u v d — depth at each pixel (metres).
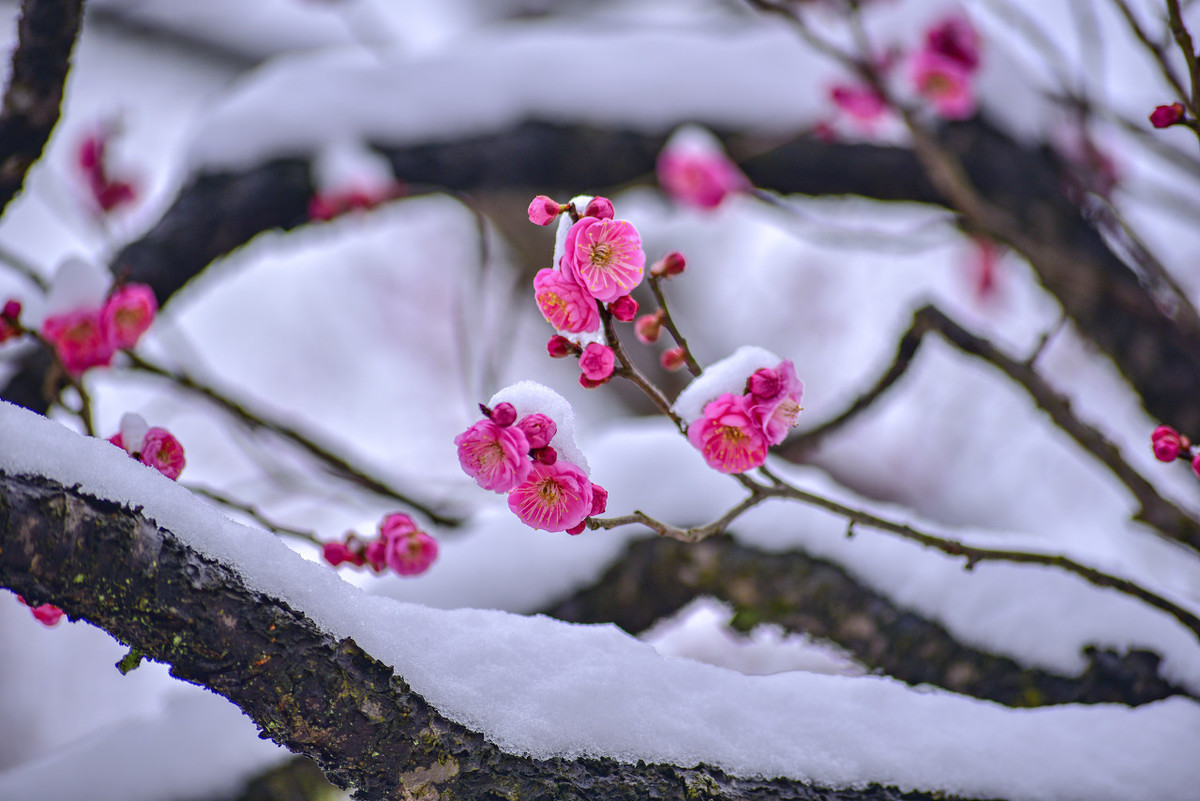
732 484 1.40
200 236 1.72
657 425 1.65
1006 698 1.33
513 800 1.15
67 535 1.12
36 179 1.92
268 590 1.14
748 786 1.16
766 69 1.90
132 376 1.74
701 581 1.38
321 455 1.60
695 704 1.18
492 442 1.14
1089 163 1.79
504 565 1.40
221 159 1.79
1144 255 1.41
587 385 1.15
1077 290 1.71
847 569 1.37
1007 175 1.84
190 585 1.13
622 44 1.92
